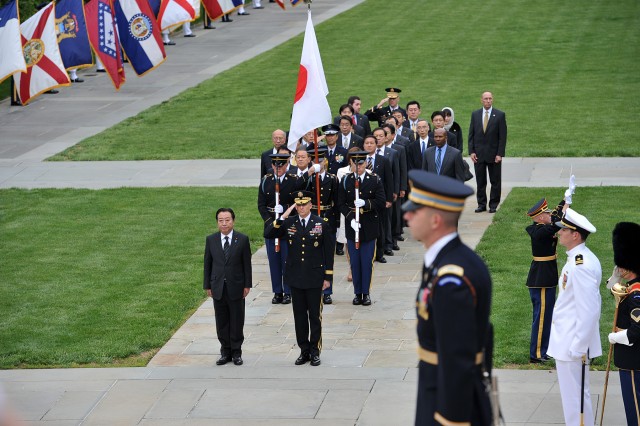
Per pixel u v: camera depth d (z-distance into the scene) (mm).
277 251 47969
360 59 119812
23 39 76438
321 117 47188
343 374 39656
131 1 79250
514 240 56688
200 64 122250
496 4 147125
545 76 108000
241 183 74125
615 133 84438
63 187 74438
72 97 108562
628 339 30250
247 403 37062
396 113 64625
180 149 85750
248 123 94500
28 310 48781
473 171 76375
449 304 16562
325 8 154750
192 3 90562
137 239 60594
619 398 36031
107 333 45500
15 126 96500
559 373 32469
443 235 17203
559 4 144625
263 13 154750
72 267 55406
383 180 54281
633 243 30469
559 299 32500
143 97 107125
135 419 36125
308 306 40531
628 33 126062
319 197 47875
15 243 60344
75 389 39156
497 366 39531
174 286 51875
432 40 127688
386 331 44812
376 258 55219
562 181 70375
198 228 62562
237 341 41375
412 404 36344
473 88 104062
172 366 41500
